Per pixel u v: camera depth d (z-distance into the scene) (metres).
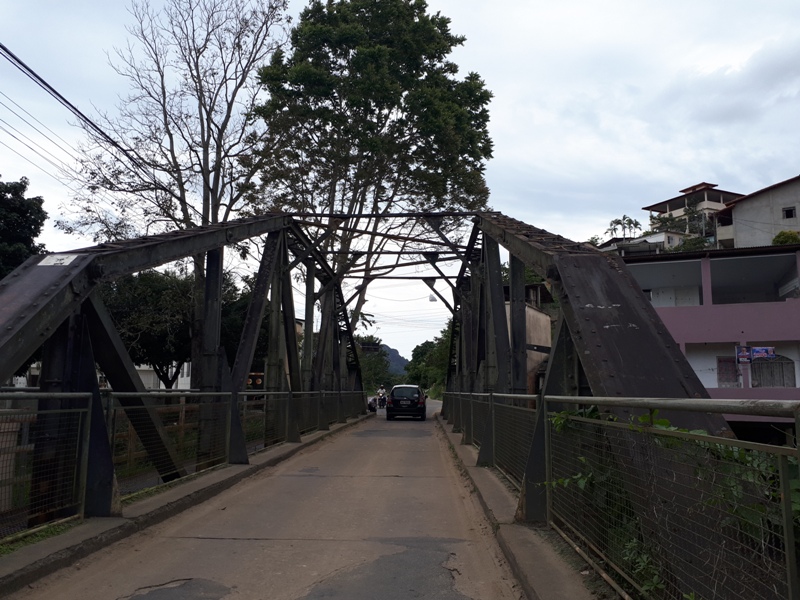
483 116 25.84
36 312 5.77
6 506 5.23
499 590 4.99
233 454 11.24
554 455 6.15
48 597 4.65
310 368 20.67
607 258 6.55
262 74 20.56
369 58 22.22
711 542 2.91
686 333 21.91
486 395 12.02
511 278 11.28
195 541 6.39
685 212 58.66
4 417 5.20
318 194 24.28
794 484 2.33
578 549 5.10
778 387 21.17
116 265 7.43
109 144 18.05
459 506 8.46
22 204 18.22
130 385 7.41
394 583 5.14
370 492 9.51
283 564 5.62
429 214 15.19
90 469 6.54
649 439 3.66
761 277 24.03
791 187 38.69
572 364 6.41
